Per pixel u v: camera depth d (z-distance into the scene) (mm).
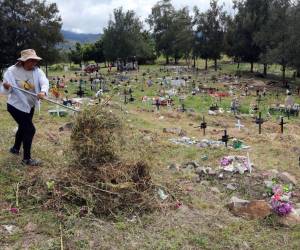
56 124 12344
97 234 5152
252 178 7934
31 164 7105
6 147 8211
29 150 7090
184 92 31297
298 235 5633
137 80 39812
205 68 57562
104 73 49812
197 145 11125
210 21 57250
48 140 9562
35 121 12594
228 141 12258
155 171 7766
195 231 5496
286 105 23750
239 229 5711
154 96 28453
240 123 18062
